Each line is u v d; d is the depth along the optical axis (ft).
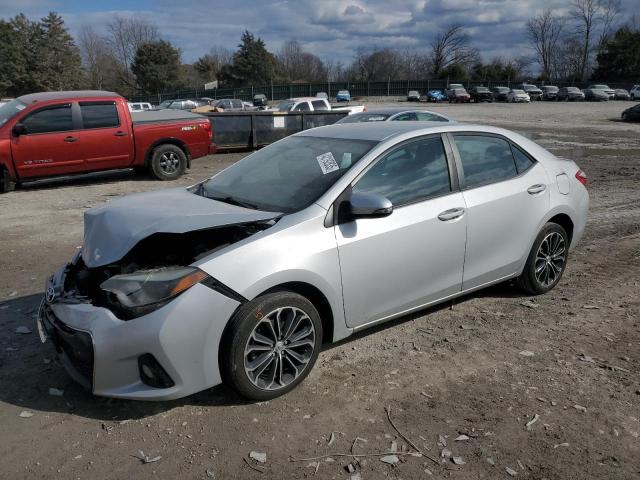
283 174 13.56
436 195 13.71
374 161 12.90
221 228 11.97
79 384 11.27
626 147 62.03
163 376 10.31
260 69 305.53
